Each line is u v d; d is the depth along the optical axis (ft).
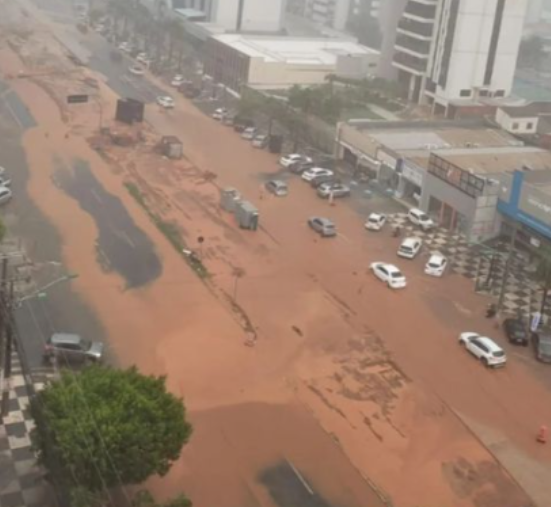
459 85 414.82
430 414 172.65
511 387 186.39
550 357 197.16
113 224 252.21
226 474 147.43
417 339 202.49
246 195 292.61
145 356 181.68
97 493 121.29
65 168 299.17
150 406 125.29
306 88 391.86
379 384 181.16
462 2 399.85
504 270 241.96
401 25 444.96
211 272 227.20
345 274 235.61
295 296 218.38
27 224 244.22
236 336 194.18
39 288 184.75
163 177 302.45
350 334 201.26
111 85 435.94
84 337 185.78
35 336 183.11
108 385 128.77
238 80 431.02
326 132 353.92
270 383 176.76
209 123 385.29
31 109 371.35
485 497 149.69
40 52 492.13
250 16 584.81
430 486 150.82
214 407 165.78
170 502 122.42
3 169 282.77
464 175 271.08
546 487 154.51
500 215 268.41
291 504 142.41
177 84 446.60
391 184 312.50
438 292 230.07
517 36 418.10
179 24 500.33
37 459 135.85
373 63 466.29
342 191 298.76
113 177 295.69
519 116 396.78
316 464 152.87
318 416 167.12
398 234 268.62
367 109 409.69
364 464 154.61
